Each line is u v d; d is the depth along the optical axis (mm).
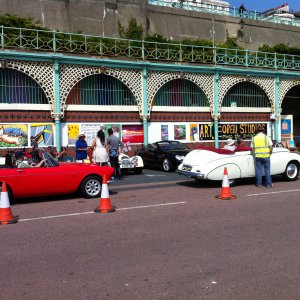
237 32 37500
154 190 12125
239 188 12117
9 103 18391
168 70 21969
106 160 13078
